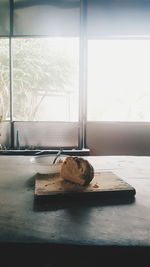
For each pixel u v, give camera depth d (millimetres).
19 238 601
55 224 677
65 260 589
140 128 4250
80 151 3869
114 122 4266
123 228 656
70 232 631
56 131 4348
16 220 706
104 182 984
